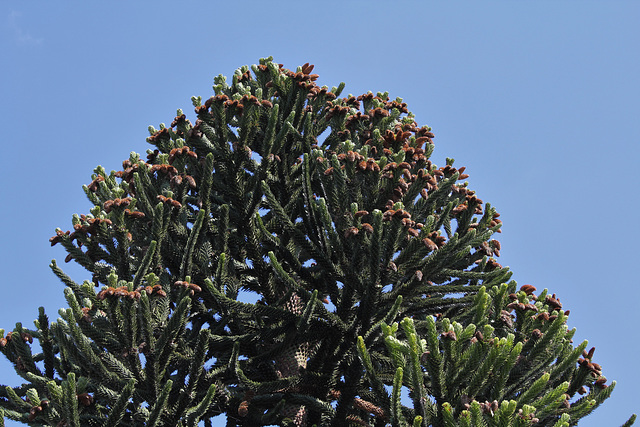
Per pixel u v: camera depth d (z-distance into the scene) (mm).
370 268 7031
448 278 8156
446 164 9148
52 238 7590
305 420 8352
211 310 8508
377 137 8586
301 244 7688
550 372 6562
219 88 10445
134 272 7637
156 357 6734
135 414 6754
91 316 7008
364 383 7973
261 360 7836
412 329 5988
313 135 9734
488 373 6031
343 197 7527
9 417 6652
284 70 10391
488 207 8680
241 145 8383
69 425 6078
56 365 7508
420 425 5793
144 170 8094
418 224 7289
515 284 7711
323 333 7652
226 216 7848
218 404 7832
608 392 6867
